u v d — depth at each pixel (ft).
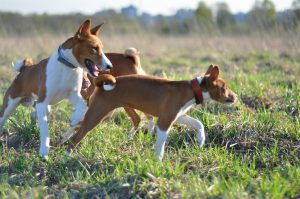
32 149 24.34
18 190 19.49
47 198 18.74
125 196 18.67
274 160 22.40
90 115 22.04
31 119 26.53
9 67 46.39
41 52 60.29
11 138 25.66
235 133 25.23
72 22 102.99
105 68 22.56
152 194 18.48
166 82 21.68
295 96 31.83
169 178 19.77
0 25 97.30
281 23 61.52
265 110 28.02
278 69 47.29
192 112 27.66
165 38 92.22
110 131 25.88
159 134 21.52
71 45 22.52
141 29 88.17
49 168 21.76
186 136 25.39
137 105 21.98
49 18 105.70
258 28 68.03
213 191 18.21
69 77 22.88
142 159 21.03
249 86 34.40
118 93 21.86
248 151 23.59
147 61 58.34
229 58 57.11
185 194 17.80
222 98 21.80
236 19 119.44
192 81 21.45
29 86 24.44
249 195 18.08
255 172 20.72
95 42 22.52
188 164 21.74
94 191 19.03
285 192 18.62
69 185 19.77
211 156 22.41
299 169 20.49
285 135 24.97
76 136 22.21
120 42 68.95
